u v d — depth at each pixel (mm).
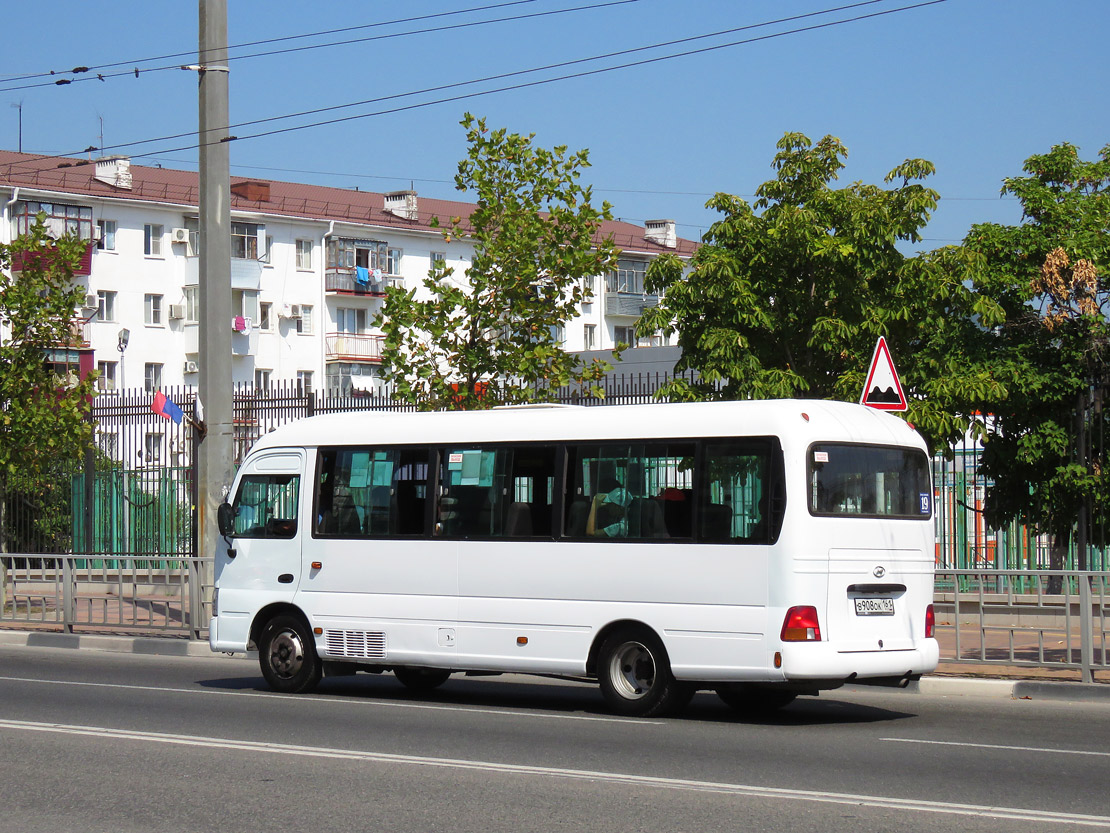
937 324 17891
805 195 18281
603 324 69812
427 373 19484
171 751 9945
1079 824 7402
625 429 12672
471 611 13234
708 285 17938
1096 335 18141
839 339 17812
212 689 14398
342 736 10773
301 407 23578
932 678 14445
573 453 12922
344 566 14055
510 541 13086
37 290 24750
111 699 13266
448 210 69938
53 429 24141
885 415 12719
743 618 11750
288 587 14375
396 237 65750
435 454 13727
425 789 8453
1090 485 18219
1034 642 14070
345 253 63656
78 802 8117
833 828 7309
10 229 54344
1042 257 18719
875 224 17547
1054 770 9141
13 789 8516
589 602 12570
